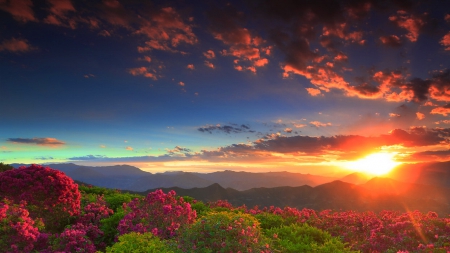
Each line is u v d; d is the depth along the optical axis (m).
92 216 11.81
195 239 7.45
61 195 11.35
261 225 12.23
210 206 15.13
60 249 8.43
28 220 9.09
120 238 7.35
